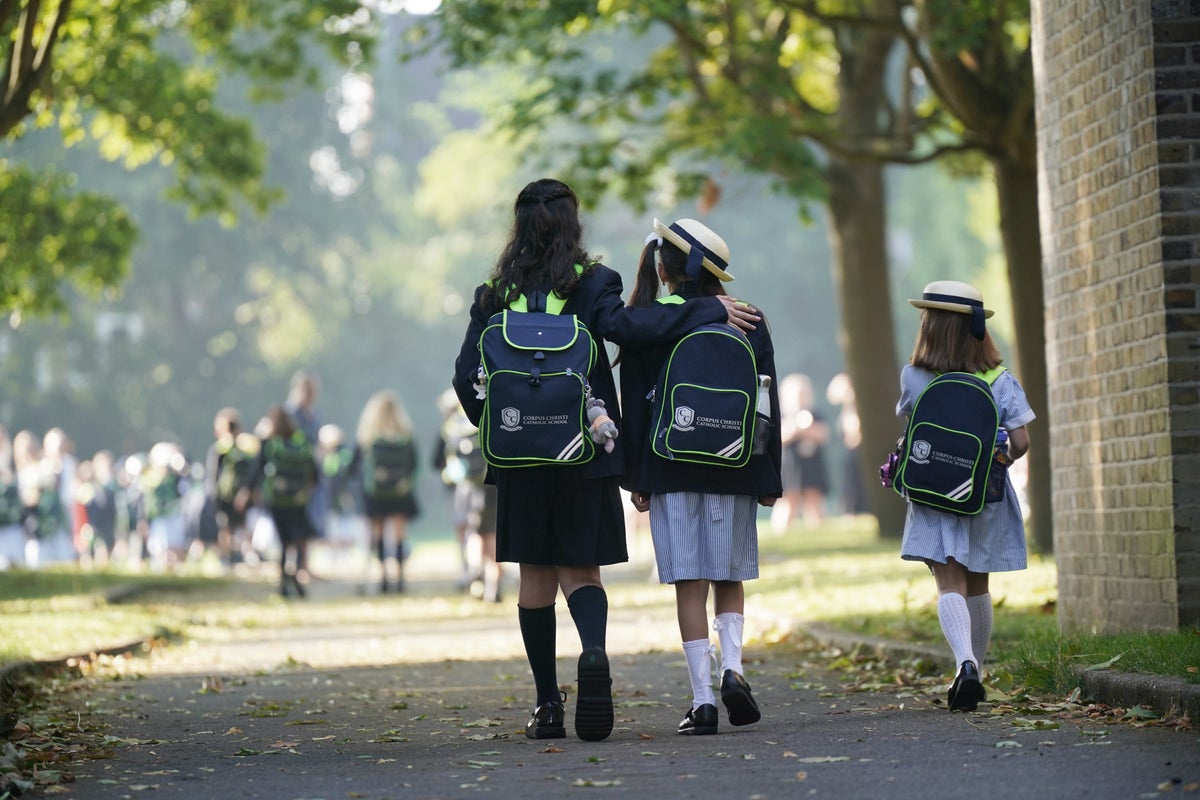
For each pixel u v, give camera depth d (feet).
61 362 601.62
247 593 209.05
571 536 71.36
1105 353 95.86
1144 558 91.30
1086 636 90.27
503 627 147.95
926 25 171.32
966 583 81.61
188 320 634.43
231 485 250.78
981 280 517.14
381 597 198.49
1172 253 88.74
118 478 347.97
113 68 227.40
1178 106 88.94
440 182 473.26
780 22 209.46
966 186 526.98
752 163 193.06
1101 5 94.99
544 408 69.62
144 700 97.14
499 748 71.77
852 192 232.53
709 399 70.69
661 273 74.43
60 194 241.96
